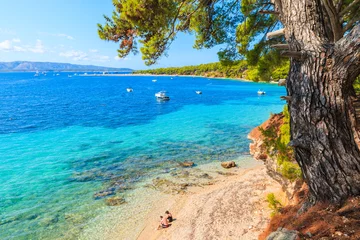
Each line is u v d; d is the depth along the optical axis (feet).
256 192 48.73
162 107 174.29
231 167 65.41
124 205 47.83
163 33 33.14
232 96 243.60
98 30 34.45
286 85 15.05
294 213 16.87
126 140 91.40
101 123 121.49
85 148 81.92
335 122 12.63
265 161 39.68
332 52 12.44
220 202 46.62
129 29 33.24
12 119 129.18
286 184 32.35
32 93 271.90
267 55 40.42
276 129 31.71
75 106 178.81
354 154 12.75
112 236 39.27
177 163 68.64
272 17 38.40
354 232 11.32
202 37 39.42
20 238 38.09
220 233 37.37
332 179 12.85
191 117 135.95
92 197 50.67
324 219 12.69
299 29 14.01
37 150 79.87
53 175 60.85
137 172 62.80
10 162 69.15
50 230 40.16
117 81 538.06
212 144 85.66
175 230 39.78
